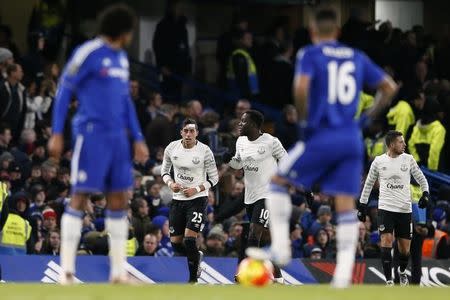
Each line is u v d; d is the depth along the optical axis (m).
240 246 51.81
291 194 59.94
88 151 29.47
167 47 76.06
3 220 49.00
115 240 30.58
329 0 84.12
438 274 56.03
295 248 57.72
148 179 58.50
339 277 29.25
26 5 78.12
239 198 56.19
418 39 79.94
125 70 29.97
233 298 25.34
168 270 52.75
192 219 48.31
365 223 59.78
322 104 28.56
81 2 81.38
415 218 52.31
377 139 65.38
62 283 30.39
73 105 62.69
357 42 77.19
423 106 65.00
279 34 77.88
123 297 25.30
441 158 68.44
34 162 60.25
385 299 25.61
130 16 29.86
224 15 86.62
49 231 53.41
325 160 28.70
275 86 75.81
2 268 50.25
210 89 75.44
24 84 67.06
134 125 30.28
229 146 61.06
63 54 77.19
